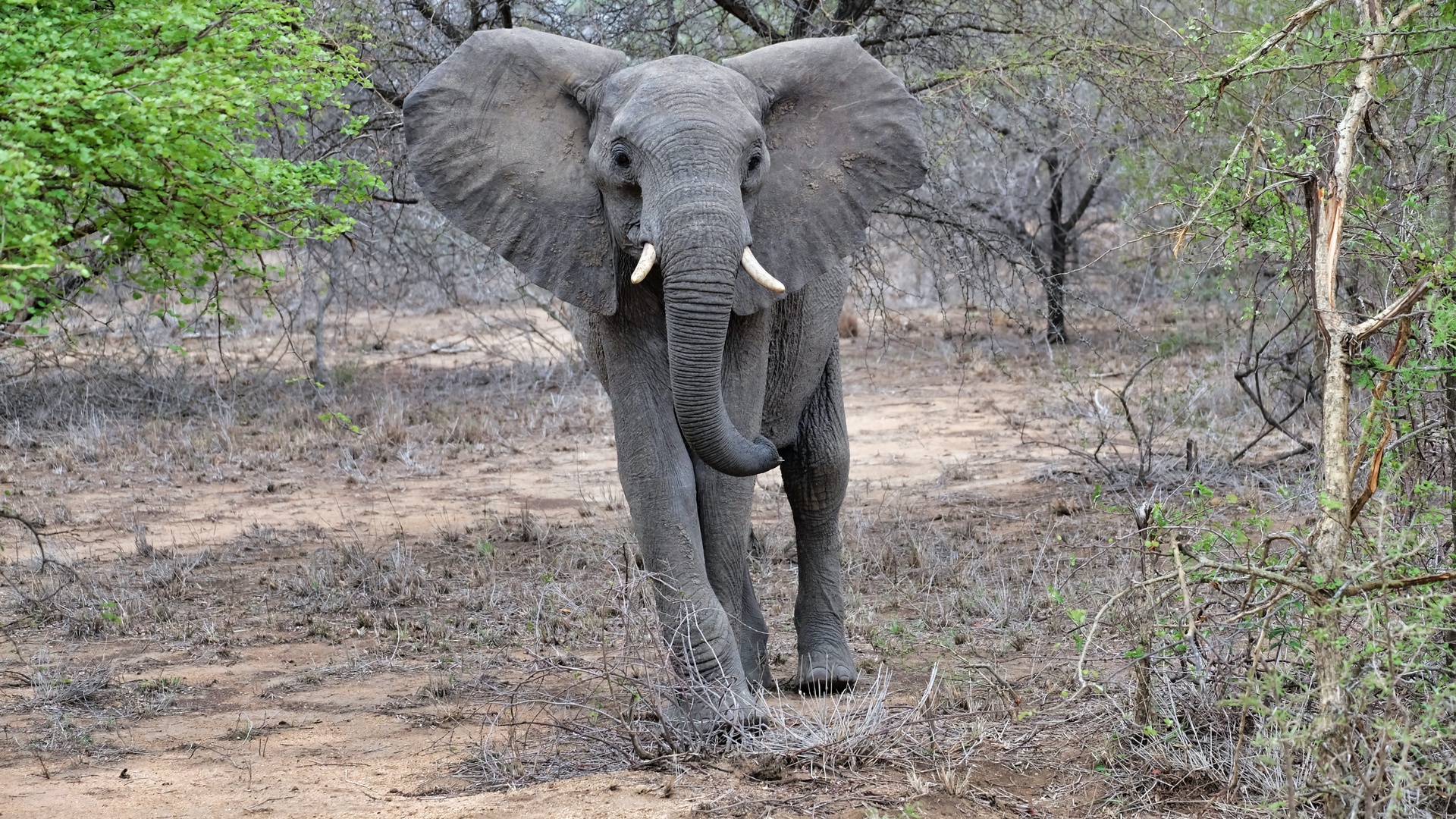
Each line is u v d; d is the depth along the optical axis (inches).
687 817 291.6
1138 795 301.7
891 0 673.0
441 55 639.8
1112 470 702.5
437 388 1108.5
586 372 1143.0
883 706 345.1
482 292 1197.1
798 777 318.0
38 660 454.3
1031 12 683.4
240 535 665.0
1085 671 331.9
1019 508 663.8
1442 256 302.8
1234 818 284.7
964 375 1121.4
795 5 650.2
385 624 497.4
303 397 1048.2
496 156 345.7
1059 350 1211.2
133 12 308.2
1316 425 661.9
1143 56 600.4
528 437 928.9
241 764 345.1
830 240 356.8
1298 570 288.4
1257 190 341.1
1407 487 330.0
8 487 775.7
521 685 358.3
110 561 607.8
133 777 335.6
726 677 340.2
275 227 357.4
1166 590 313.0
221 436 903.7
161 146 294.0
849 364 1266.0
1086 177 1242.0
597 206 340.8
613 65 349.4
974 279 714.8
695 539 349.7
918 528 622.5
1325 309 271.4
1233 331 1102.4
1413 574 279.6
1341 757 248.7
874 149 361.7
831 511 411.5
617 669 409.1
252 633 490.9
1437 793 267.4
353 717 389.1
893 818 287.0
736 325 352.5
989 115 714.8
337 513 716.0
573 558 583.8
